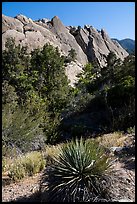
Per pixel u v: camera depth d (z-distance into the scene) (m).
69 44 90.56
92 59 91.25
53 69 40.94
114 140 12.12
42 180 6.46
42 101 21.44
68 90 35.72
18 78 35.12
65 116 23.12
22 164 8.57
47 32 85.50
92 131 18.92
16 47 45.03
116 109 20.08
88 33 98.62
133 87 19.69
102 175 5.83
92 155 5.94
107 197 5.70
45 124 16.98
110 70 37.41
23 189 6.94
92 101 23.27
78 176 5.73
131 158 8.49
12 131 11.86
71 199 5.60
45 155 9.62
